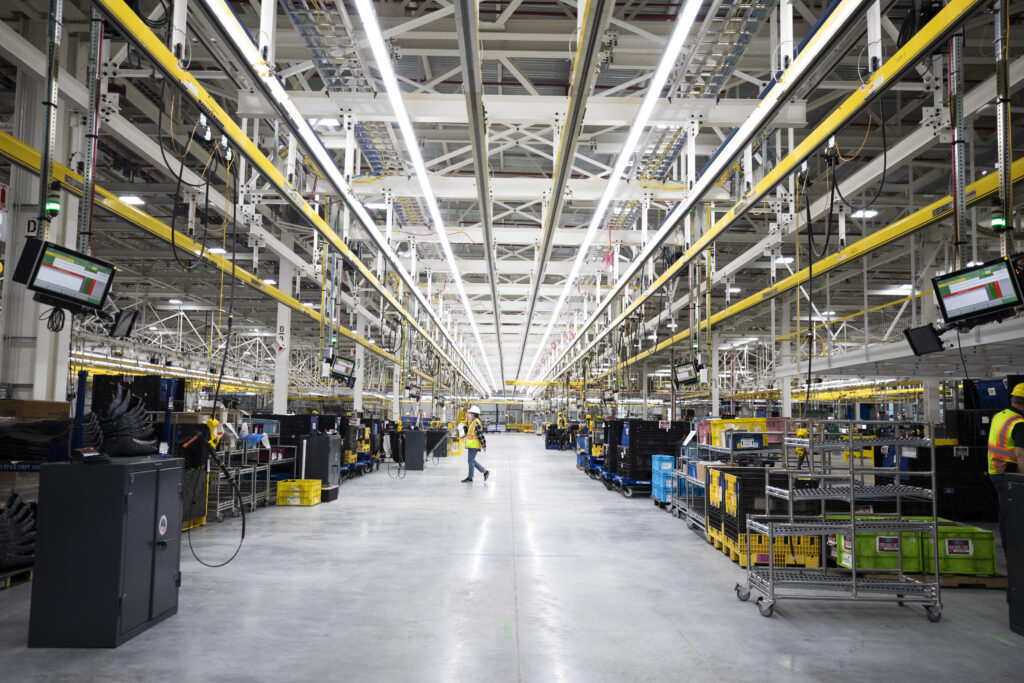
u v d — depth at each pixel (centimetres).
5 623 453
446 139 1204
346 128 805
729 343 2852
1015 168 608
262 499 1057
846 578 527
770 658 404
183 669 375
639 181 1090
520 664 388
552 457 2397
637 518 955
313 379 3162
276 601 514
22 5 743
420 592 543
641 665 389
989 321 496
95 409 782
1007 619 493
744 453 777
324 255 1239
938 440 1025
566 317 2884
